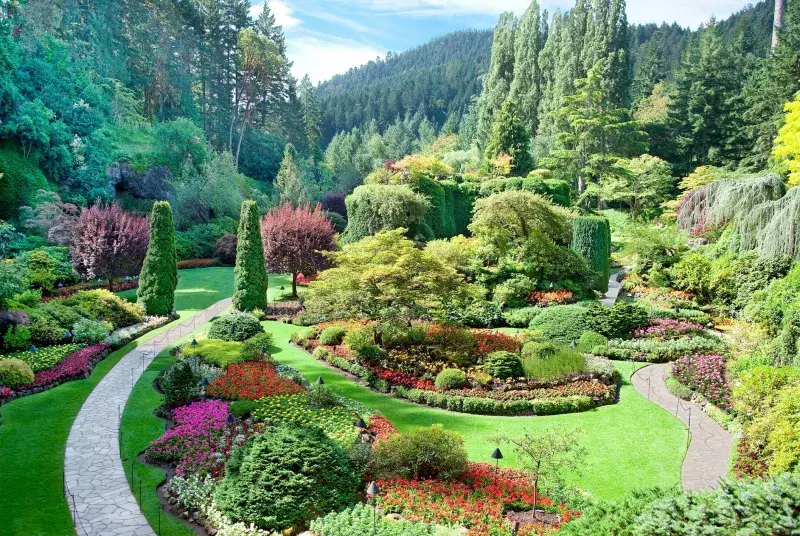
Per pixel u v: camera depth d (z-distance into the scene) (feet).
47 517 31.71
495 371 54.08
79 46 157.48
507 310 85.35
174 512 32.94
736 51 194.39
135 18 185.88
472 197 137.69
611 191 147.64
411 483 34.40
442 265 62.64
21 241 104.83
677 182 178.19
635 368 61.67
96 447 41.01
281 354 67.00
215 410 45.91
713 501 22.70
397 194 115.65
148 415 47.24
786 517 20.48
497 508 31.89
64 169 128.98
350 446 39.40
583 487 36.24
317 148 278.26
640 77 251.80
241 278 88.12
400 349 61.93
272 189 208.54
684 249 96.07
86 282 104.68
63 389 53.26
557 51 209.36
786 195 62.90
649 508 24.53
